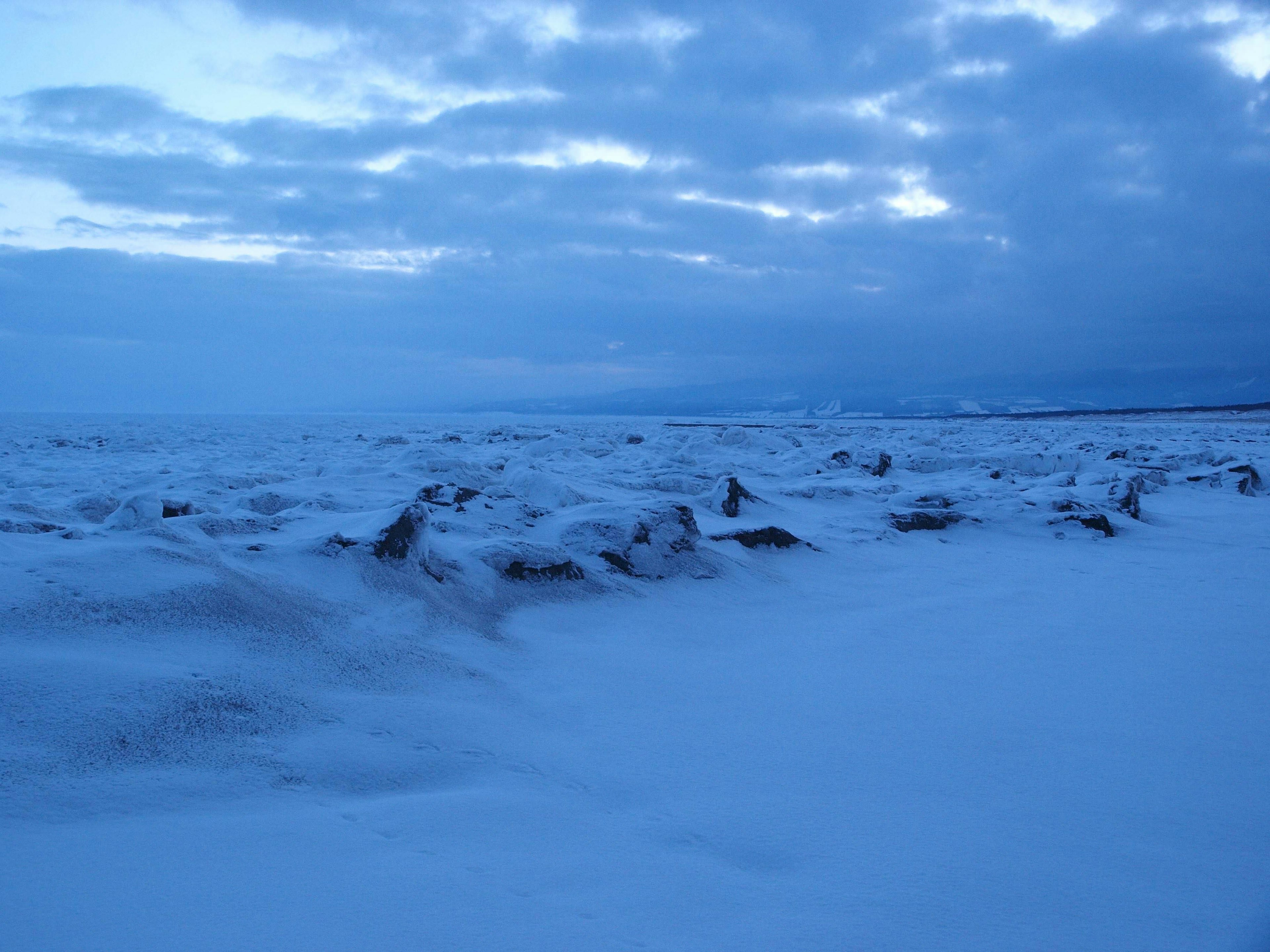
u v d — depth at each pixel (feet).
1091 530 38.50
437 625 18.01
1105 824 10.91
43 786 9.43
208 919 7.28
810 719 15.02
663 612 22.79
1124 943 8.09
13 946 6.58
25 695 10.87
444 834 9.62
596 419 344.49
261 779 10.64
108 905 7.36
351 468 39.22
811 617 23.68
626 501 29.73
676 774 12.38
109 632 13.17
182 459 55.52
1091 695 16.53
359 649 15.48
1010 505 41.16
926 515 39.27
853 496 45.14
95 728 10.68
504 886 8.51
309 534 21.97
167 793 9.91
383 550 19.62
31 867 7.92
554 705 15.15
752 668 18.31
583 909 8.18
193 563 16.06
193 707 11.71
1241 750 13.73
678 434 104.12
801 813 11.07
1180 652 19.83
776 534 31.65
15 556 14.88
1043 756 13.39
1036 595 26.76
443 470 35.91
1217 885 9.33
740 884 9.07
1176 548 36.55
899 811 11.23
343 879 8.27
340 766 11.33
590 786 11.78
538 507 30.17
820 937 7.95
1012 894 8.99
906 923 8.30
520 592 21.91
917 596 26.78
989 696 16.43
